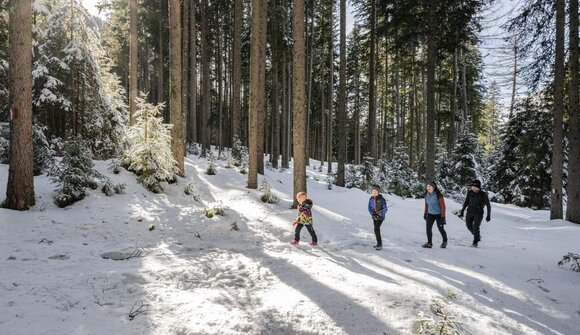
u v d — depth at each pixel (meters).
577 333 4.71
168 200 11.48
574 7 12.93
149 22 28.78
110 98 19.94
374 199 8.36
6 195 8.91
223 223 9.49
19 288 4.91
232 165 18.81
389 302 4.96
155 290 5.18
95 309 4.45
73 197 9.59
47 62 16.42
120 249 7.12
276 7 23.95
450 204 15.56
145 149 12.02
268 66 30.83
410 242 9.23
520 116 21.48
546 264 7.91
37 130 12.66
